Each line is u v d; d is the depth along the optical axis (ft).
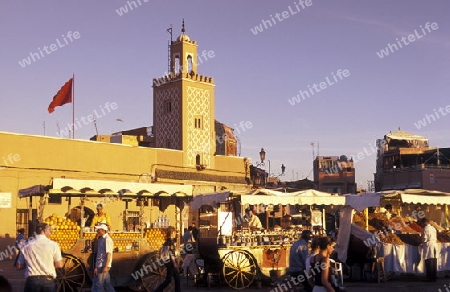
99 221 55.83
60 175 118.11
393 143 225.76
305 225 70.18
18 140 112.57
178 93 147.23
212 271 62.54
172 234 51.16
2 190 109.40
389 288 60.49
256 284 61.41
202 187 145.18
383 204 80.28
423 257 67.00
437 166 192.75
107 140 153.99
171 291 54.49
